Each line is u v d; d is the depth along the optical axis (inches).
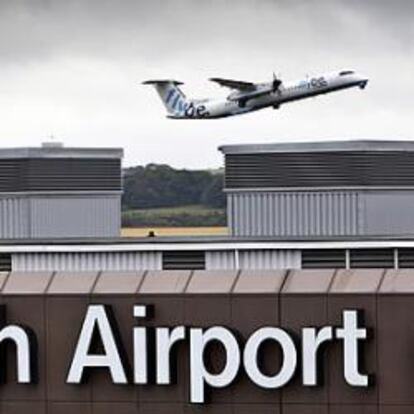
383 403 4847.4
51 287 5255.9
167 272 5177.2
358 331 4835.1
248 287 5039.4
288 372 4899.1
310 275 5012.3
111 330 5103.3
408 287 4864.7
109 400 5142.7
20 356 5201.8
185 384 5054.1
